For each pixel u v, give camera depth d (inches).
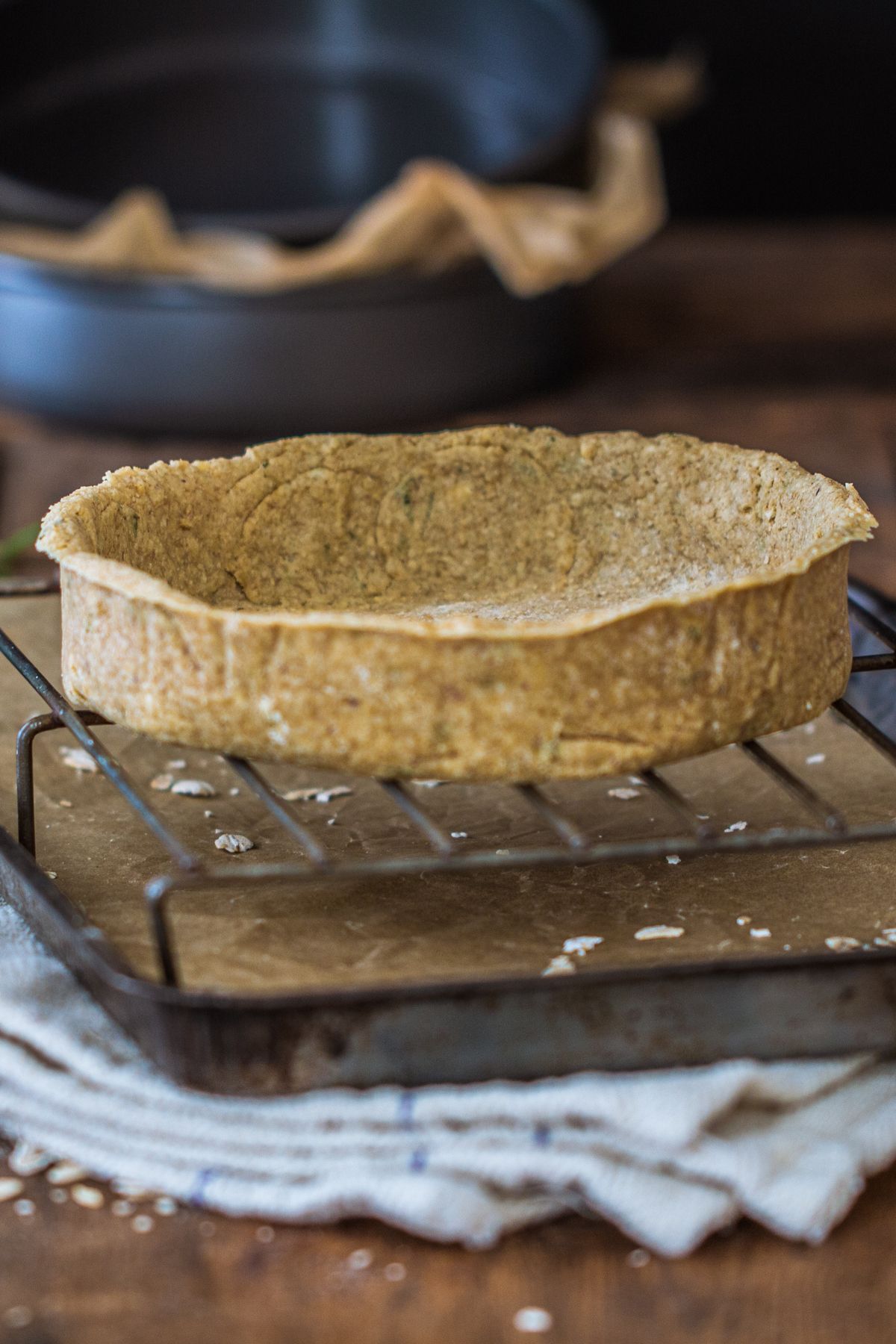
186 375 68.4
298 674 39.2
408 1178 38.3
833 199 100.0
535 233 71.6
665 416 72.4
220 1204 38.8
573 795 45.0
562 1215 38.9
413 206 68.2
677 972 38.7
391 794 39.6
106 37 81.4
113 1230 38.8
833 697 40.9
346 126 83.7
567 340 75.8
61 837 43.7
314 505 44.4
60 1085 39.4
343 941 41.1
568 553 44.9
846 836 39.1
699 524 44.2
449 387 71.1
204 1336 37.6
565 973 40.2
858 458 66.7
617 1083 38.7
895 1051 39.7
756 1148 38.6
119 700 40.1
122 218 69.3
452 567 44.9
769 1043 39.3
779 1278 38.2
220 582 43.9
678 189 100.3
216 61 82.4
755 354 80.6
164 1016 38.5
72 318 68.0
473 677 39.1
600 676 39.4
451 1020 38.6
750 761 45.8
